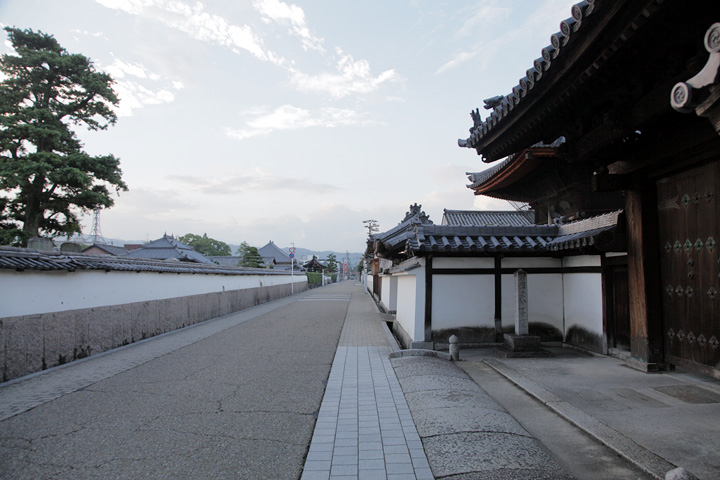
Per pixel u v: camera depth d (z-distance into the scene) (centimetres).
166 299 1302
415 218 1562
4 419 518
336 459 404
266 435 466
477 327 952
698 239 574
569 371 711
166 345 1066
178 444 441
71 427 491
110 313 999
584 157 607
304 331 1334
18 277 732
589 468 380
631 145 625
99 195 2106
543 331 965
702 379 643
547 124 596
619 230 724
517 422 491
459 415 504
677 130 561
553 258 975
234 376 738
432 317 948
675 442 421
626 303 774
